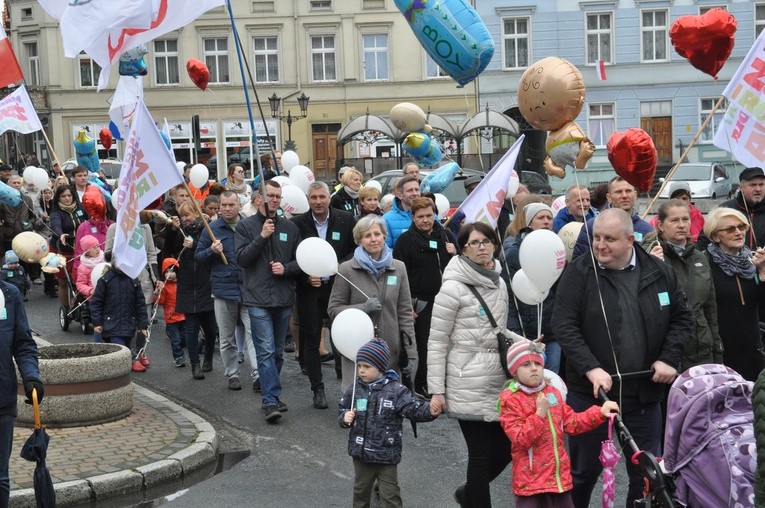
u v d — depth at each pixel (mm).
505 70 45312
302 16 47406
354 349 7441
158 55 47844
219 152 48031
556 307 6094
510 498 7246
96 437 8633
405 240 9852
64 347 9516
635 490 6008
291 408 9992
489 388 6301
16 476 7551
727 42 7969
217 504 7223
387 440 6402
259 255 9562
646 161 6895
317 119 47688
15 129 14047
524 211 9055
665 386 6051
